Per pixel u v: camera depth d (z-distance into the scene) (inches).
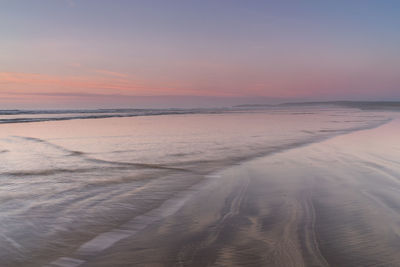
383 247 105.0
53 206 150.6
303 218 133.4
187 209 147.5
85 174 217.2
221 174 219.1
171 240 113.2
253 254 101.5
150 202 158.2
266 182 196.9
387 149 326.3
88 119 805.9
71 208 148.1
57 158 275.0
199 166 245.9
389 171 222.5
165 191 177.8
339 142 383.6
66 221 131.7
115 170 230.4
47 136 430.3
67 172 222.5
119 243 110.8
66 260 98.5
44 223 129.0
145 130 525.7
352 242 109.1
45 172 221.8
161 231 121.5
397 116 1069.1
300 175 214.4
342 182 193.6
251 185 190.2
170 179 204.8
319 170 229.5
